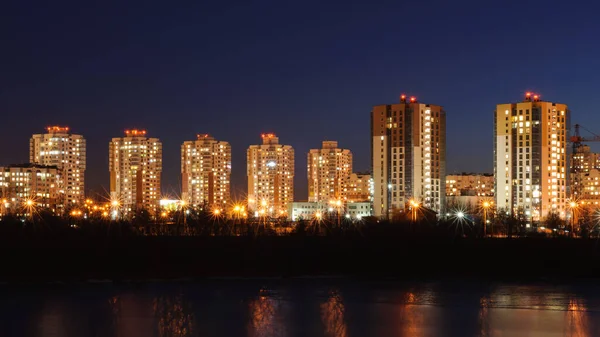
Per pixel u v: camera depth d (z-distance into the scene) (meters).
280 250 197.12
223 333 121.06
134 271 187.88
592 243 197.75
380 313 137.00
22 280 179.25
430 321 129.75
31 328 124.56
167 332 121.81
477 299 153.25
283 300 151.38
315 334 120.12
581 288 170.12
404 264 196.00
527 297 155.75
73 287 170.25
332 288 169.00
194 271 189.25
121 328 124.62
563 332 122.25
